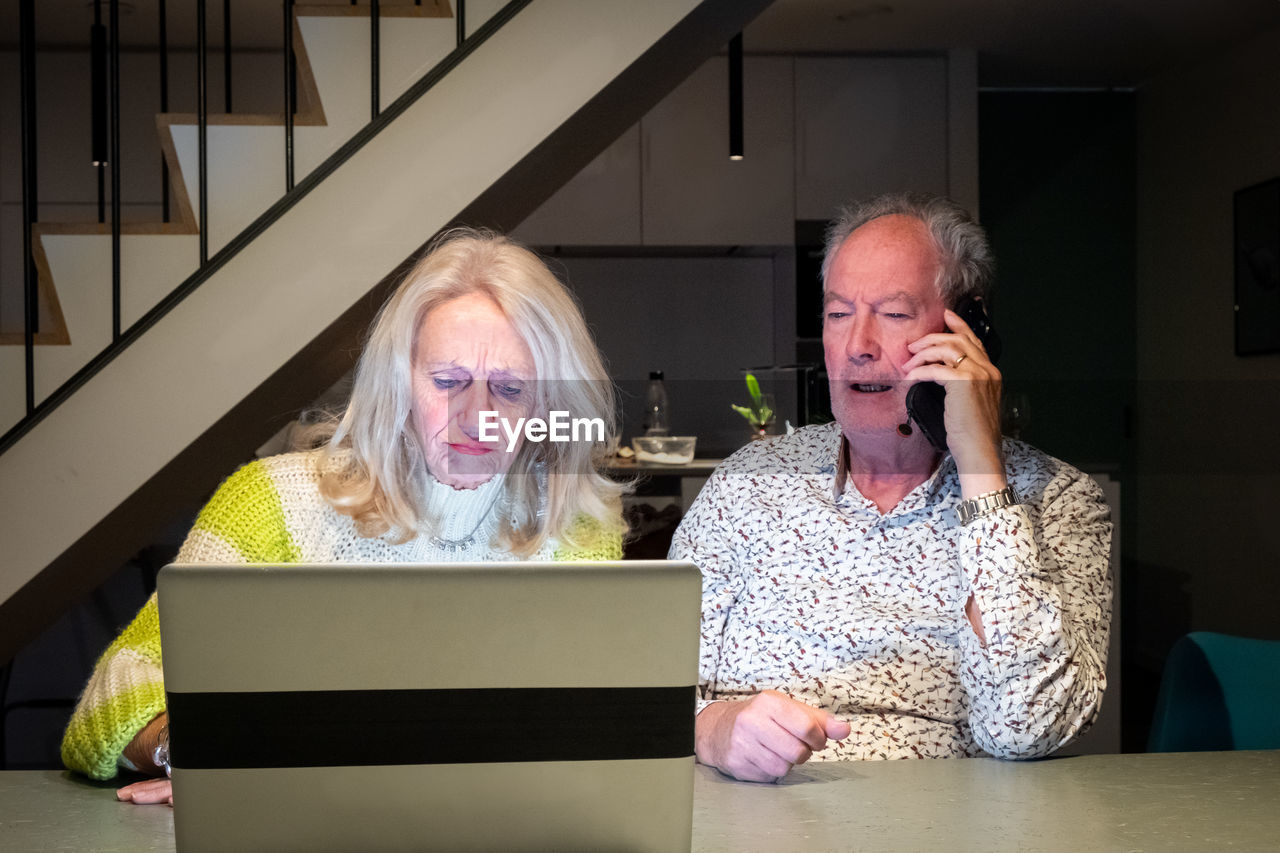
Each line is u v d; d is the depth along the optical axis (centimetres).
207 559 138
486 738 83
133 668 120
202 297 258
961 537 136
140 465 257
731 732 118
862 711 149
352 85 262
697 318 526
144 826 103
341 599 81
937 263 159
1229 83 458
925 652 149
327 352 275
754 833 100
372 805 83
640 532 319
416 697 83
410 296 144
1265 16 422
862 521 157
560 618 83
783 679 152
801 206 489
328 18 261
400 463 143
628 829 85
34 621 280
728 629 160
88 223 259
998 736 132
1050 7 419
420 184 260
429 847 84
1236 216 449
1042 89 532
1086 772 121
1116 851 94
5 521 255
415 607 82
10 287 461
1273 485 425
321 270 259
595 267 521
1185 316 492
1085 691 133
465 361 142
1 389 261
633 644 83
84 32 441
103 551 275
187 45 464
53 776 122
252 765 82
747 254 518
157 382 257
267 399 272
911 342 157
